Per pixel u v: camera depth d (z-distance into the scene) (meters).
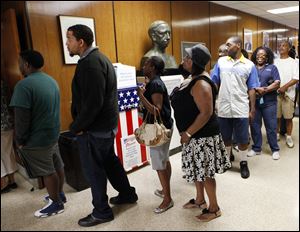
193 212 2.17
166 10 4.01
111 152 2.20
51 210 2.22
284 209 2.15
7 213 2.29
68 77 2.90
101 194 2.04
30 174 2.09
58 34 2.78
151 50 3.44
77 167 2.59
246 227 1.95
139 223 2.07
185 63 1.84
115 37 3.32
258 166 3.04
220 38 5.39
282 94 3.63
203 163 1.84
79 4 2.93
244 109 2.73
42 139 2.02
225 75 2.73
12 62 2.72
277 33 8.26
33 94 1.94
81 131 1.89
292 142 3.71
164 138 1.97
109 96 1.92
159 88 1.97
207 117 1.74
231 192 2.45
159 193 2.47
